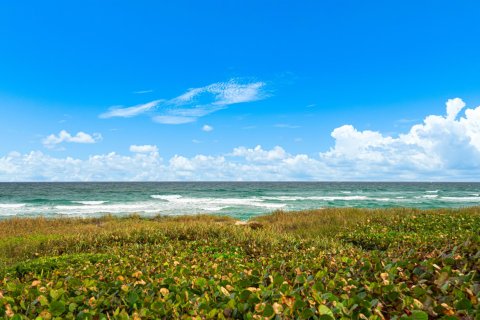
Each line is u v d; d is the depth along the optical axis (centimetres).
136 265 743
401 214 2003
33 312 335
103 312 341
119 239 1463
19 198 6244
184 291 356
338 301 303
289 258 841
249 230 1556
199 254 1005
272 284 358
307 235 1603
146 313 309
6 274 870
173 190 9775
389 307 298
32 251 1341
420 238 1157
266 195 7388
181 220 2628
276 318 268
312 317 275
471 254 431
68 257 1030
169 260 784
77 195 7244
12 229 2114
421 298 294
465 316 256
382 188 11956
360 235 1388
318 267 516
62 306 323
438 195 7606
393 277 362
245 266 616
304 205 4988
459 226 1424
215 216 2784
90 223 2492
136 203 5228
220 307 320
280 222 2141
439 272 348
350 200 5928
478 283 315
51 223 2412
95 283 423
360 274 416
